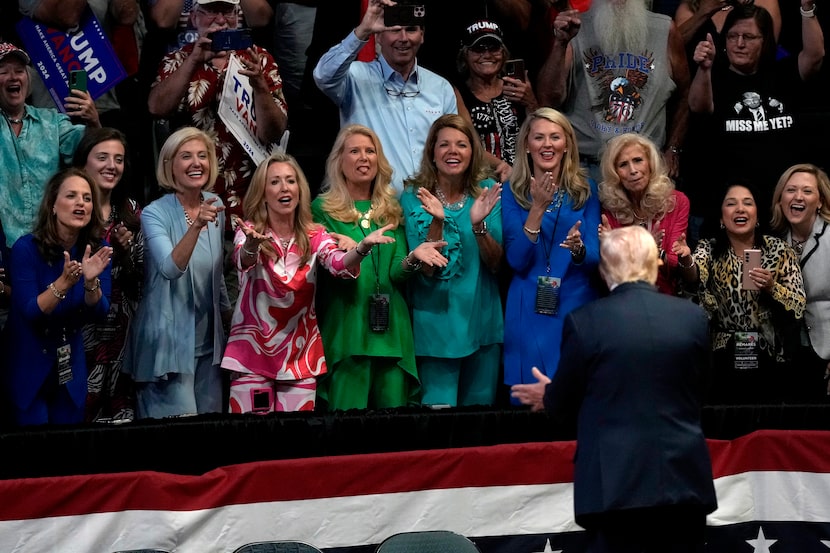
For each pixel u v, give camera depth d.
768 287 22.98
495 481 19.92
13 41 26.05
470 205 23.03
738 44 26.36
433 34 27.86
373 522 19.53
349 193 22.80
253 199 21.69
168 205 22.06
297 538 19.31
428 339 22.70
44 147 23.09
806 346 23.94
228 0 24.95
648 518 15.37
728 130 26.34
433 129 23.03
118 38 26.11
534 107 25.05
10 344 20.73
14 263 20.73
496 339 23.22
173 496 18.94
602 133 25.97
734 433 21.00
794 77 28.41
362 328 22.25
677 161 26.45
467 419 20.20
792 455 20.78
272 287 21.50
